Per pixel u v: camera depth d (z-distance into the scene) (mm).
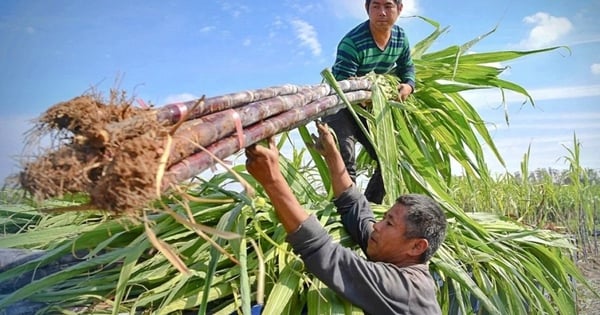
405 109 3414
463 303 2637
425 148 3424
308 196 2895
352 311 2059
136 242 2291
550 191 5711
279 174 1939
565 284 3348
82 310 2055
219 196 2506
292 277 2156
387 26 3434
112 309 2055
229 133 1622
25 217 3115
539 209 5316
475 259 2779
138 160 1170
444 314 2564
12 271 2254
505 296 2836
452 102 3924
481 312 2793
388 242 2217
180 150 1326
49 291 2162
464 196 5004
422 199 2244
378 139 3080
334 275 1993
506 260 2977
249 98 1812
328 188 3215
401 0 3465
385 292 2031
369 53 3492
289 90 2172
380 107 3164
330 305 2078
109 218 1364
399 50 3621
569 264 3482
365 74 3551
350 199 2586
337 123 3332
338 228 2596
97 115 1215
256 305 2088
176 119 1431
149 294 2113
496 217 3613
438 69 4027
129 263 2025
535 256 3369
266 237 2092
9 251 2541
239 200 2363
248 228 2357
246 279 1887
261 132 1796
